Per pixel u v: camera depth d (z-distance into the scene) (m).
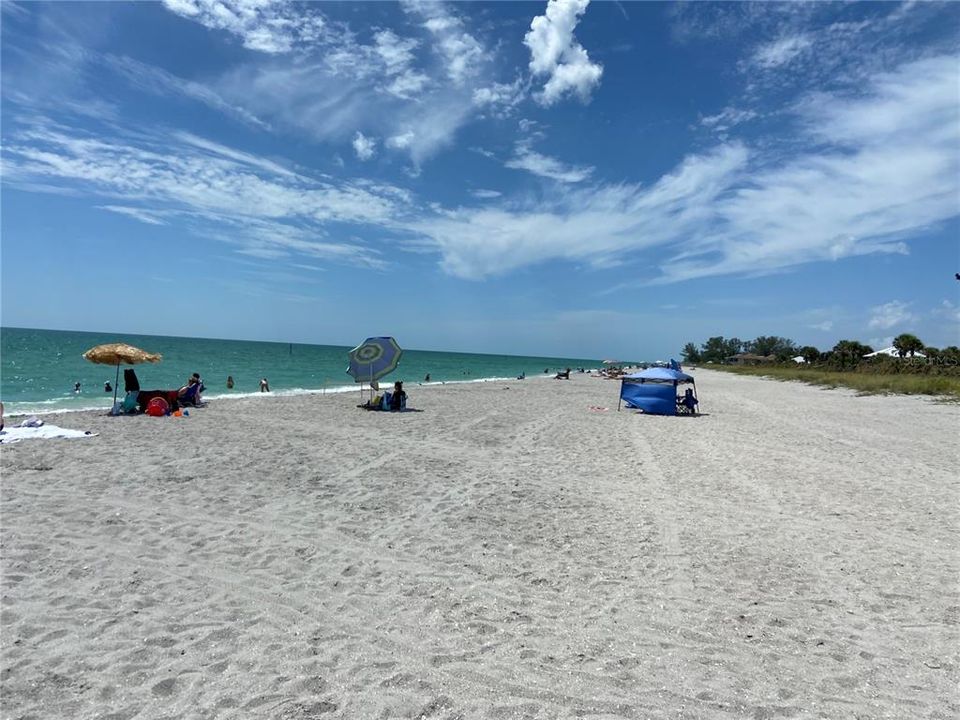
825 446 12.85
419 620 4.34
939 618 4.54
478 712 3.21
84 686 3.37
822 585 5.17
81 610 4.31
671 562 5.68
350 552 5.68
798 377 46.59
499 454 11.05
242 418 14.88
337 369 51.84
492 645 3.98
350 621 4.29
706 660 3.84
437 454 10.82
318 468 9.24
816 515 7.38
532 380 44.16
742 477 9.53
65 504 6.84
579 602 4.74
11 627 4.02
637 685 3.52
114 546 5.60
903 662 3.86
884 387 31.09
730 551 6.02
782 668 3.76
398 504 7.41
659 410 19.89
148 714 3.13
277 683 3.46
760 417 19.03
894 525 6.98
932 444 13.29
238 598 4.61
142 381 31.03
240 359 66.38
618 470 9.92
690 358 146.88
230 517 6.62
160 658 3.70
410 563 5.46
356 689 3.41
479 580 5.12
